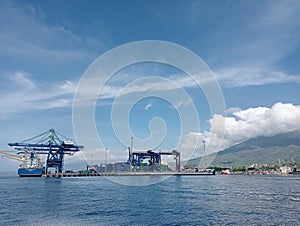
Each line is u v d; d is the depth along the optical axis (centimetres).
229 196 4919
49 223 2648
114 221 2727
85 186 7844
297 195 5150
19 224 2617
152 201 4212
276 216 2969
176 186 7575
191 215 3036
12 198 4750
